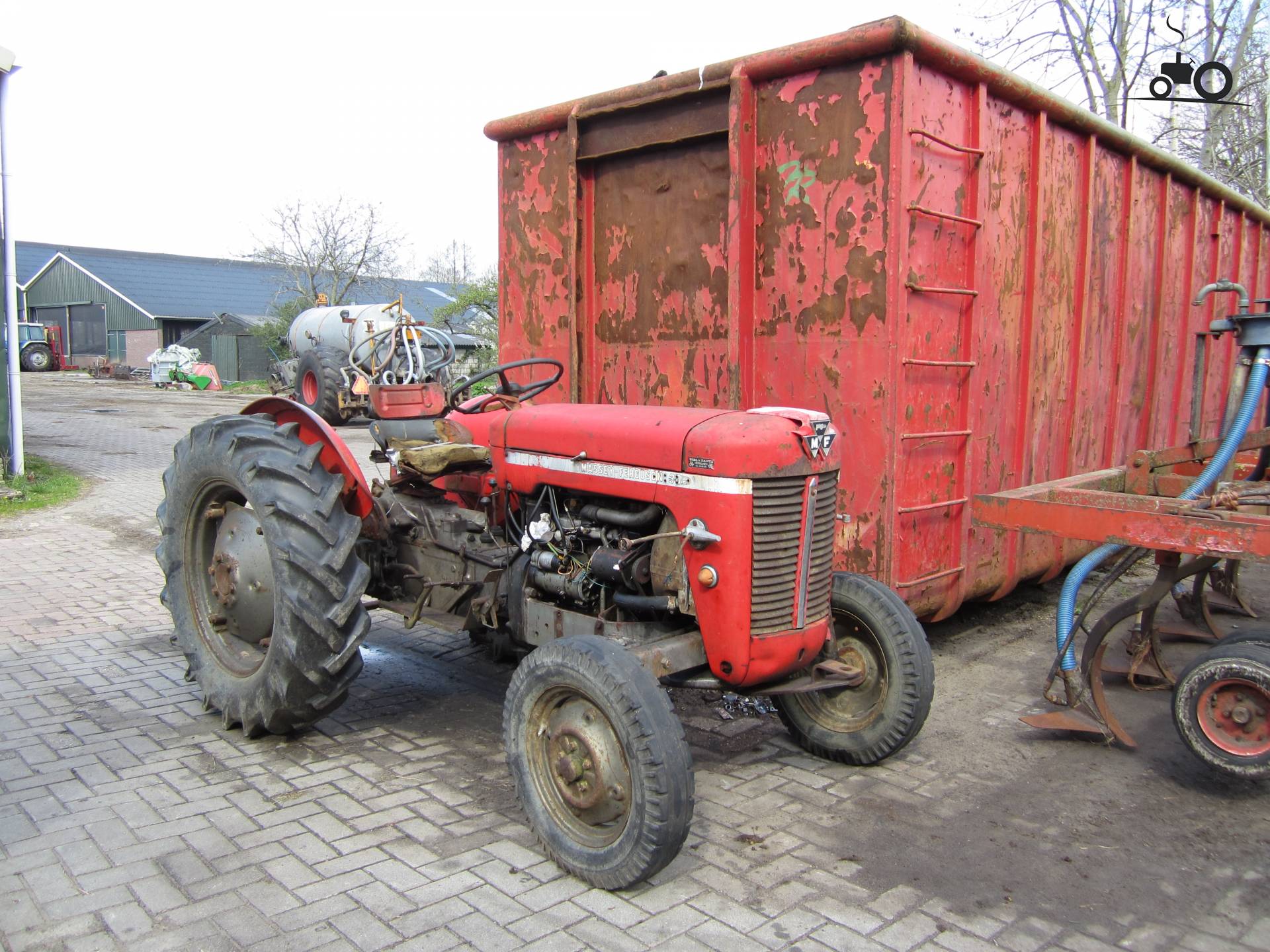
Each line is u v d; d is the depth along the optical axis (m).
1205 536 3.37
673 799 2.64
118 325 37.81
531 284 5.73
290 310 29.73
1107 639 5.36
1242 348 3.92
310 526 3.58
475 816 3.26
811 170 4.38
